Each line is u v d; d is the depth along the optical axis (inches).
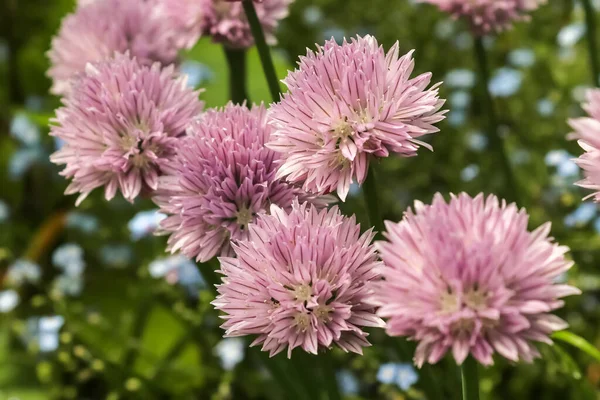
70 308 18.3
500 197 19.0
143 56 15.2
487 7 15.8
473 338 11.3
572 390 16.7
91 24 15.4
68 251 19.1
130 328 18.5
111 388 17.9
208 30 15.1
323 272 12.2
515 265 11.4
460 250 11.3
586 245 17.3
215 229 12.9
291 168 12.5
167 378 17.9
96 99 13.6
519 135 20.5
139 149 13.5
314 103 12.4
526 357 11.3
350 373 17.5
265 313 12.3
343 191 12.4
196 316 17.3
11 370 18.5
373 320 12.2
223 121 13.0
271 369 14.5
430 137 20.6
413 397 16.2
